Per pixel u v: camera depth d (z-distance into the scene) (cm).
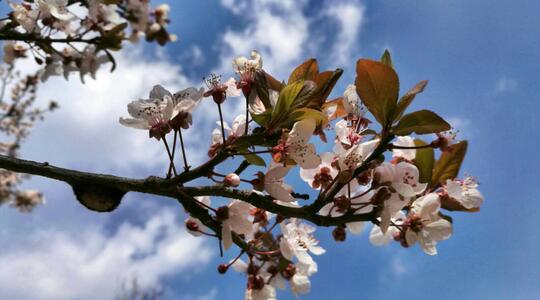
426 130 20
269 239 25
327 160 22
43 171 20
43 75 25
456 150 24
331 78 22
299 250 24
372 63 20
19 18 24
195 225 24
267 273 26
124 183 20
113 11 24
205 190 20
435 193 23
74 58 25
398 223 24
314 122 20
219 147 22
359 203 21
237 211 21
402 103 20
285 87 20
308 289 26
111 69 24
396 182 21
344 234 24
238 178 20
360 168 20
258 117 20
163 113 21
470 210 24
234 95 22
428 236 22
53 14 24
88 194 20
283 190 21
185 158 20
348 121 23
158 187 20
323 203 20
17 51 29
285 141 20
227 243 21
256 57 23
